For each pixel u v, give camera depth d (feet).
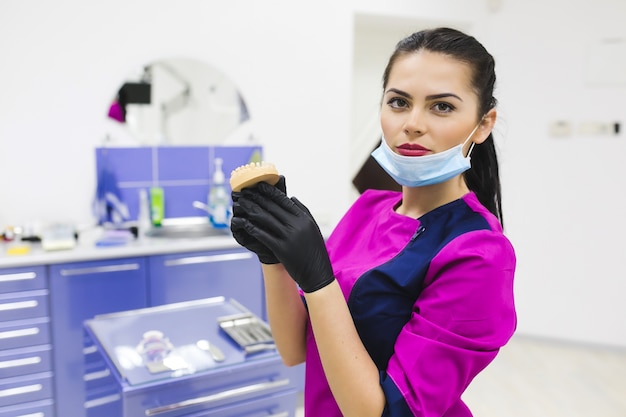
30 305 7.76
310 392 3.10
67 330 8.02
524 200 11.91
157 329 5.01
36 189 9.29
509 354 11.47
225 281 9.02
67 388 8.11
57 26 9.08
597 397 9.64
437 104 2.57
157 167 9.96
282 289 3.01
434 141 2.58
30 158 9.20
